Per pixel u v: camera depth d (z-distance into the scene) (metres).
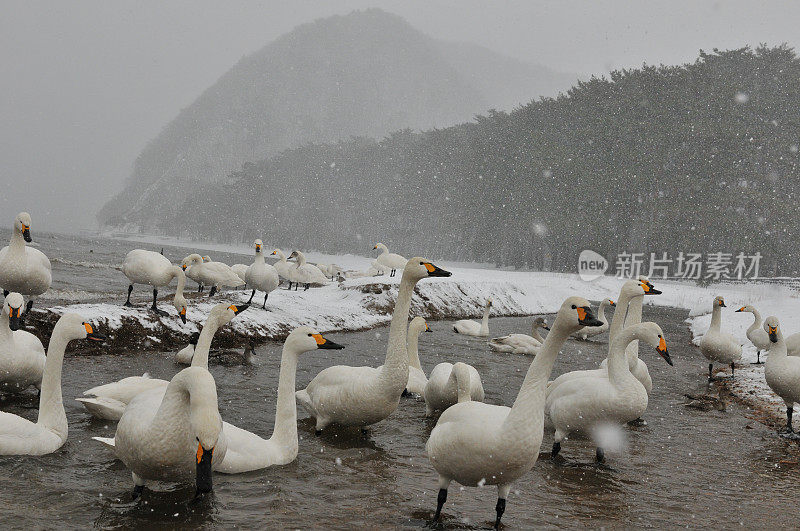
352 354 14.98
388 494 6.62
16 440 6.71
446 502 6.50
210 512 5.76
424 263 8.25
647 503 6.83
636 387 8.05
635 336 8.13
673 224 67.19
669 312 36.78
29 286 12.96
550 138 84.00
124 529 5.29
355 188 134.88
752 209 66.56
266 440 7.42
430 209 109.06
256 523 5.61
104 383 10.25
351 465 7.47
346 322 19.55
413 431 9.23
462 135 111.88
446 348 17.23
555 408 8.48
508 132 94.19
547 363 5.55
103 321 13.47
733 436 9.93
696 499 7.04
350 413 8.52
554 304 33.97
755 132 68.12
